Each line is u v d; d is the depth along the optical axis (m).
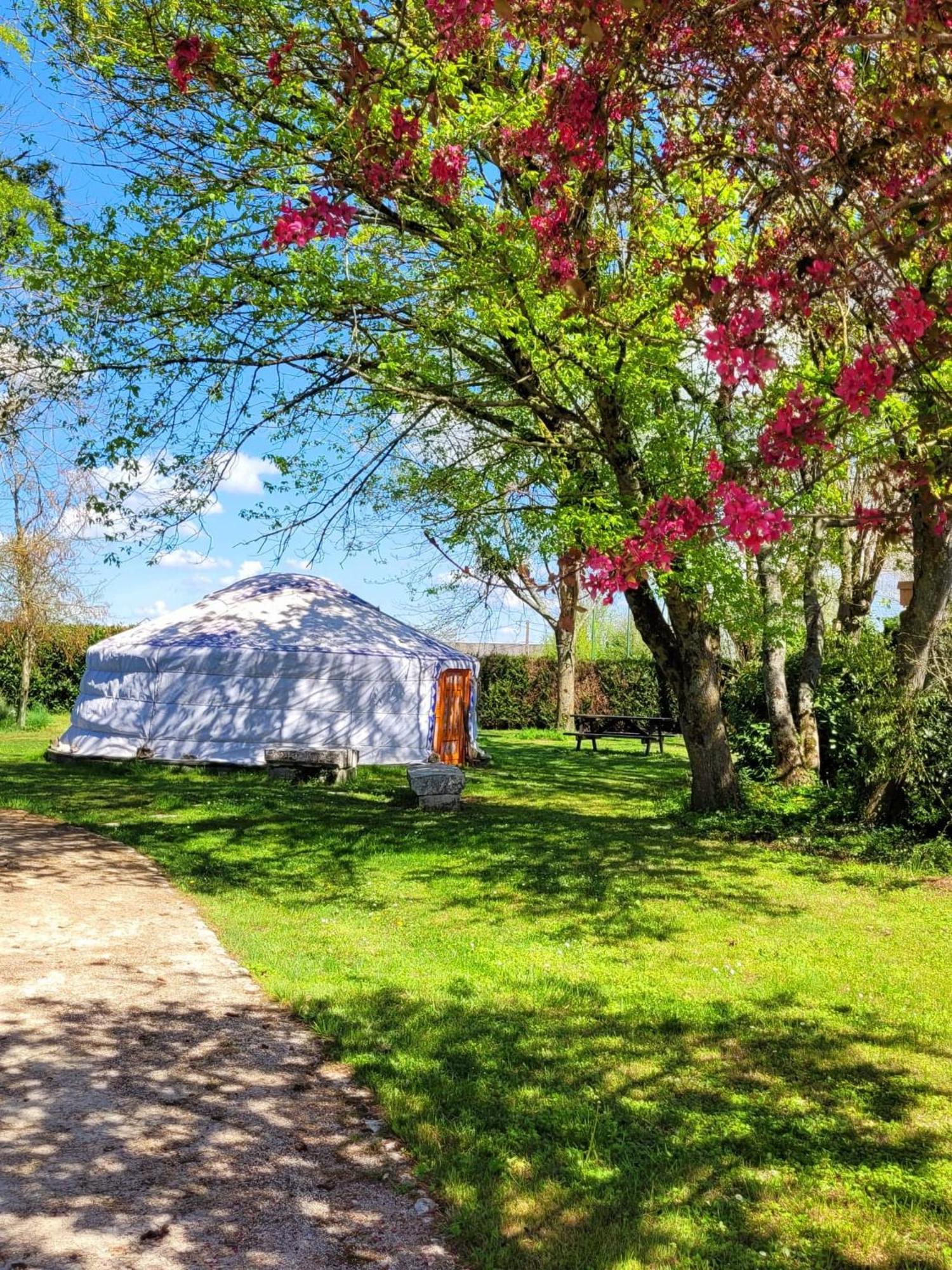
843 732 15.45
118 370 10.34
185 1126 4.30
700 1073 5.32
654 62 3.63
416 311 10.12
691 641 13.73
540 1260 3.45
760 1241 3.69
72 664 29.03
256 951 7.07
